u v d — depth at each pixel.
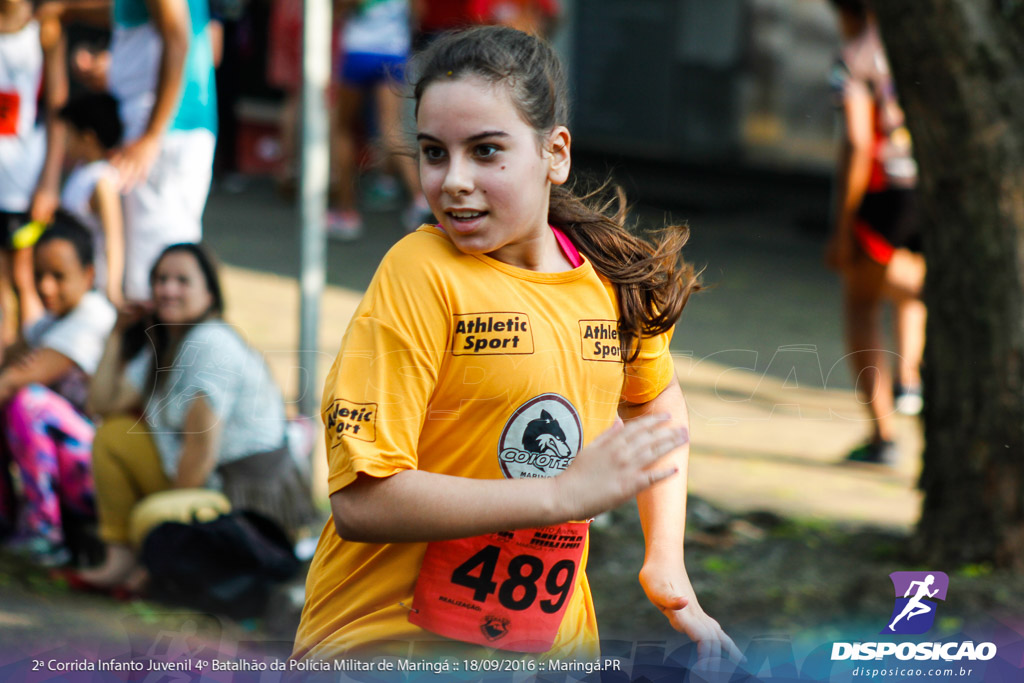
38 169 12.89
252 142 28.33
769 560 10.41
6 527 10.37
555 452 4.82
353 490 4.52
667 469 4.54
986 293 9.55
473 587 4.95
